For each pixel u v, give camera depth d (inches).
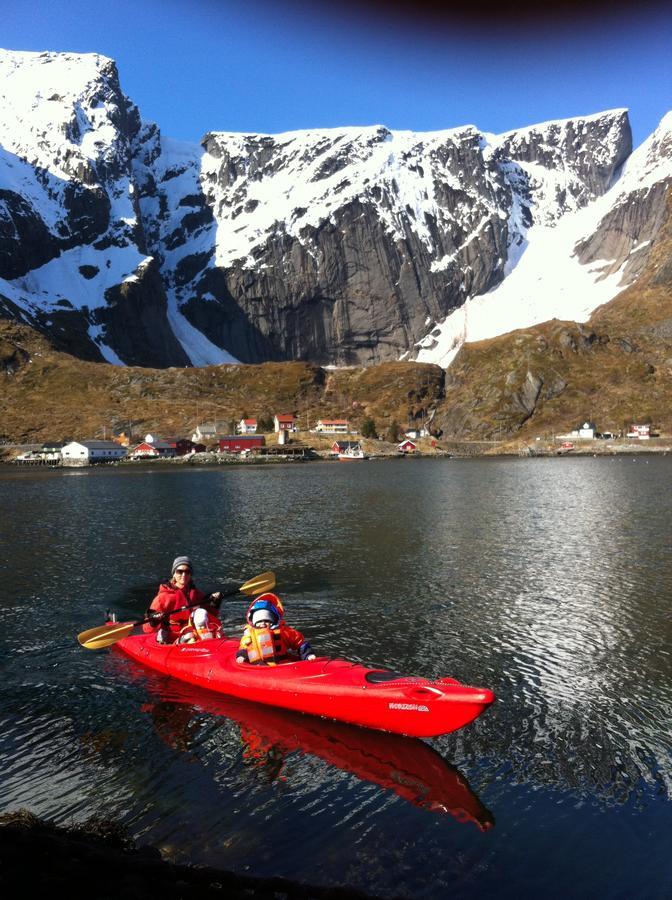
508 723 420.2
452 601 729.6
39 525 1422.2
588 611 682.2
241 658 468.4
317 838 301.6
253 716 428.5
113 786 348.5
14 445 6889.8
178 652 508.1
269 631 460.4
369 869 280.2
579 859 287.1
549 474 3405.5
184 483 3090.6
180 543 1143.6
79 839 290.5
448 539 1156.5
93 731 411.5
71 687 483.8
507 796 336.8
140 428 7785.4
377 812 322.7
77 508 1822.1
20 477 3890.3
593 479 2910.9
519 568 900.0
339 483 2866.6
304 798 335.0
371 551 1046.4
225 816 319.6
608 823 313.4
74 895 244.4
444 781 350.3
